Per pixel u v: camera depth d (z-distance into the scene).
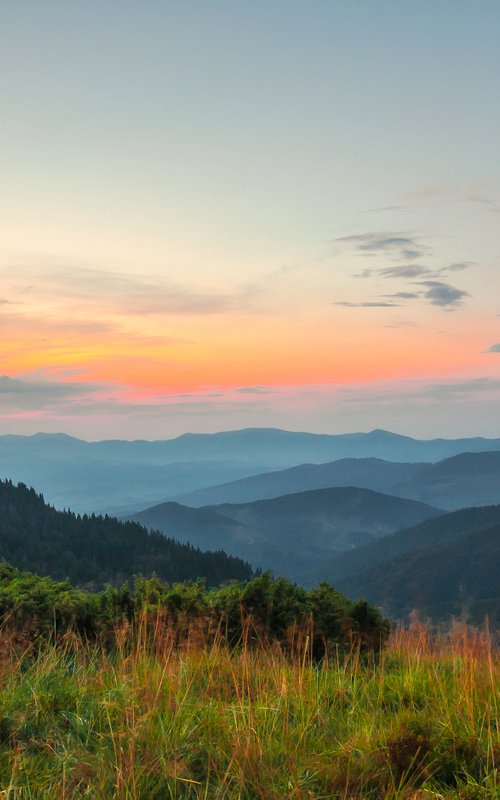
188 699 6.26
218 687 6.76
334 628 9.05
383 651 9.03
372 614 9.27
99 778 4.74
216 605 9.34
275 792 4.69
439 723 5.84
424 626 9.29
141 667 7.22
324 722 6.01
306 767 5.07
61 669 7.22
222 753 5.20
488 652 8.17
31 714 5.78
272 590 9.41
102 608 9.16
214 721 5.76
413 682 7.07
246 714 5.86
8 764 4.92
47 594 9.05
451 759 5.25
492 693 6.51
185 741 5.38
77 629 8.60
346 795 4.70
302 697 6.38
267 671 7.51
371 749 5.39
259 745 5.14
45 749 5.28
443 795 4.69
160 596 9.43
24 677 6.84
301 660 8.20
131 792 4.55
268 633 8.97
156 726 5.54
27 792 4.60
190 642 8.25
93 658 7.91
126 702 5.86
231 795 4.63
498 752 5.22
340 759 5.16
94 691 6.46
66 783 4.74
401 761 5.18
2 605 8.59
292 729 5.75
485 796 4.65
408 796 4.66
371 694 7.01
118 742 5.22
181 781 4.83
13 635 7.84
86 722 5.69
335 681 7.27
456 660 8.13
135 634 8.61
